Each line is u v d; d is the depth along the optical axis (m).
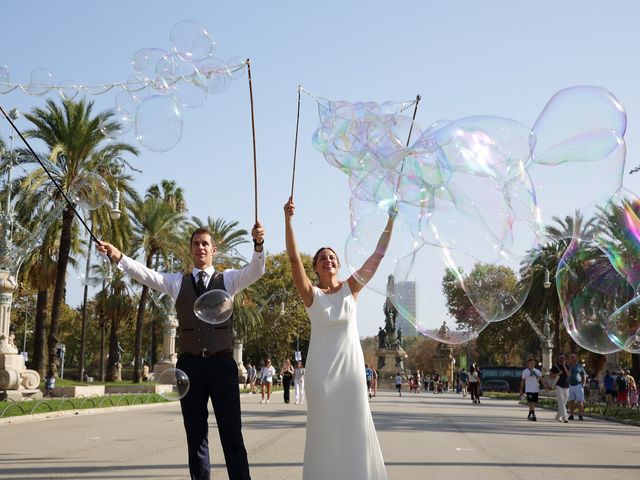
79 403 21.64
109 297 48.62
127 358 98.94
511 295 7.35
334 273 5.73
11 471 8.15
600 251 9.45
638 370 42.56
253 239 6.07
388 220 5.82
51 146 29.08
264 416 19.39
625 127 7.35
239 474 5.75
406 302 7.00
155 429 14.53
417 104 7.10
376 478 5.32
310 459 5.33
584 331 9.51
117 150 31.09
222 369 5.88
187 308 6.00
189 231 42.84
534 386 21.23
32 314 73.19
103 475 7.81
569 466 9.45
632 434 16.39
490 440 13.24
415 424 17.45
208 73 8.02
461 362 92.38
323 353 5.43
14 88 9.82
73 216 30.41
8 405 18.45
